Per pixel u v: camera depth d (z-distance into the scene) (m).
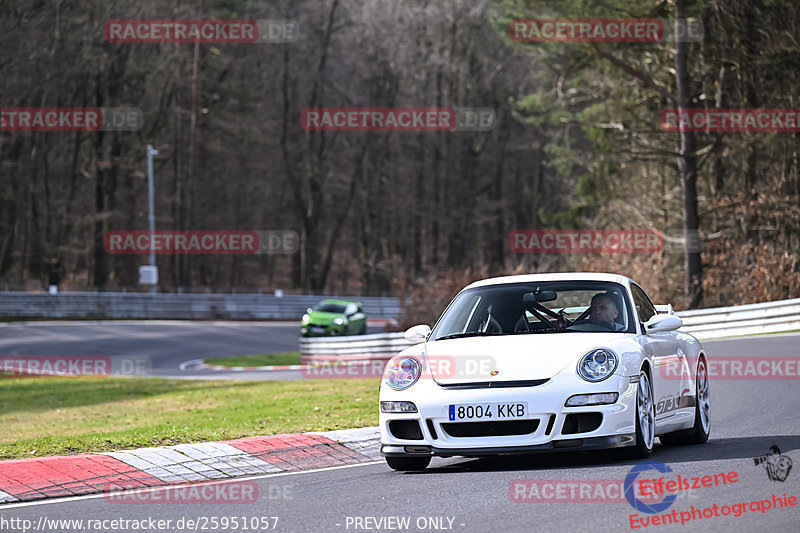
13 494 29.72
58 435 52.44
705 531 21.16
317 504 26.81
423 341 35.09
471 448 30.02
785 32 124.31
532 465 31.30
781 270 115.75
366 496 27.58
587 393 29.72
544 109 168.62
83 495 30.25
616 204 158.88
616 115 155.00
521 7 131.88
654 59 143.75
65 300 190.25
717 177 147.75
